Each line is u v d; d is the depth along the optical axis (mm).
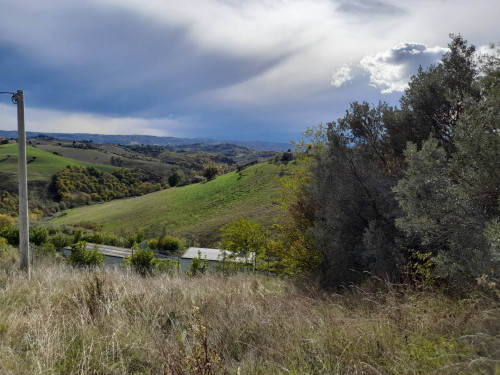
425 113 8117
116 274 8055
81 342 3564
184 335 3518
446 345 2717
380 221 7973
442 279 4945
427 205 4617
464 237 4230
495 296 3451
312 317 4000
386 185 8258
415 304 3865
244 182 67875
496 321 2941
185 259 24031
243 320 4066
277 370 2863
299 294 6078
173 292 5875
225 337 3707
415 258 6176
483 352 2570
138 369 3098
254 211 49031
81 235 33906
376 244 6973
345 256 8492
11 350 3188
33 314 4211
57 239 29000
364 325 3457
